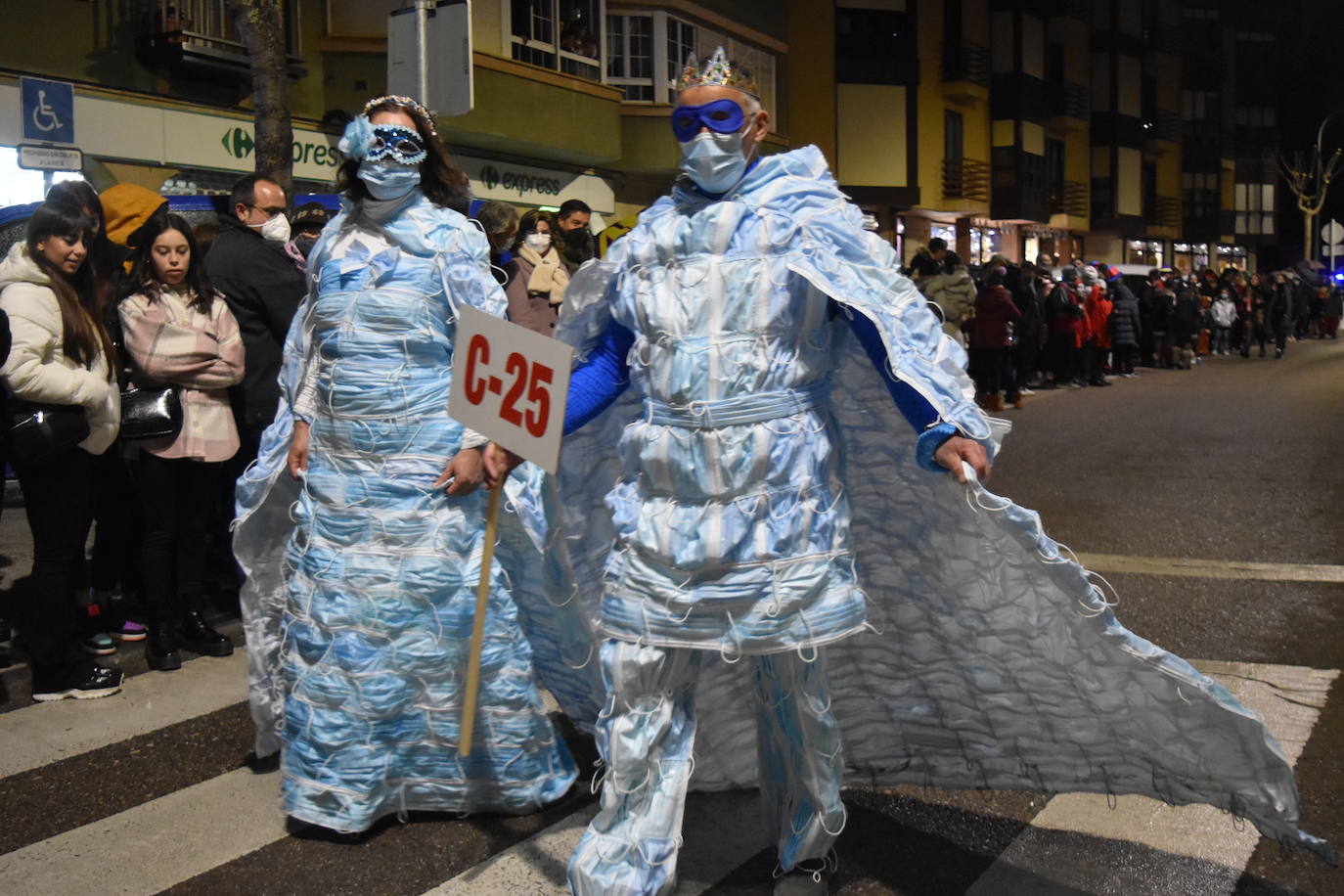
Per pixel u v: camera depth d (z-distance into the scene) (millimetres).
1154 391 18188
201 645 5230
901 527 3049
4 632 5305
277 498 3865
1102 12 40844
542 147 18609
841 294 2643
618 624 2783
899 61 29500
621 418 3115
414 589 3402
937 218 33469
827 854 3174
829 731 2898
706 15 22406
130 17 13305
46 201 4441
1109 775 3129
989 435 2621
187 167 13977
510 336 2844
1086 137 40844
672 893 3078
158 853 3404
